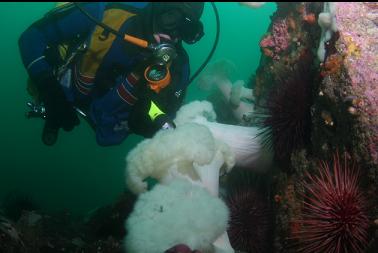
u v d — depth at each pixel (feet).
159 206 2.70
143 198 2.80
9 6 34.24
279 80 3.59
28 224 4.08
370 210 2.37
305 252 2.55
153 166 3.08
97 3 3.72
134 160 3.17
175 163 3.05
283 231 3.08
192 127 3.15
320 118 2.86
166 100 3.54
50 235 4.10
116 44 3.46
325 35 2.91
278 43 4.16
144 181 3.31
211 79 5.35
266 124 3.26
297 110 3.04
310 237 2.52
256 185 3.76
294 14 3.95
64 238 4.20
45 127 3.85
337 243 2.40
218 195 3.29
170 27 3.44
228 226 3.14
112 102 3.49
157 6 3.38
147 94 3.36
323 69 2.73
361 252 2.36
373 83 2.44
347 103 2.47
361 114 2.41
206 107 3.99
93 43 3.55
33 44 3.76
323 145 2.85
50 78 3.64
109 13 3.63
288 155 3.26
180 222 2.61
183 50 3.70
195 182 3.10
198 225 2.61
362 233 2.34
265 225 3.36
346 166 2.56
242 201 3.42
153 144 3.08
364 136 2.40
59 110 3.71
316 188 2.60
